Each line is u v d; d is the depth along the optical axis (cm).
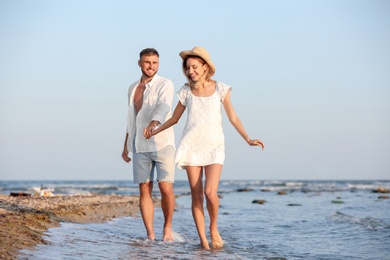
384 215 1111
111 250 517
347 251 609
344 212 1233
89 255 475
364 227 850
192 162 552
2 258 411
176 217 1020
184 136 555
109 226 741
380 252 600
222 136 557
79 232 619
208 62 548
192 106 556
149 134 577
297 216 1141
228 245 630
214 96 553
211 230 584
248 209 1416
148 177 626
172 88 612
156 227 787
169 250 544
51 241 519
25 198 922
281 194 2758
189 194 2406
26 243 481
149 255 504
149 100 609
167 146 614
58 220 695
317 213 1227
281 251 603
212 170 549
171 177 616
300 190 3516
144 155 620
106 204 1044
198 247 579
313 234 784
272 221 1006
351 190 3431
